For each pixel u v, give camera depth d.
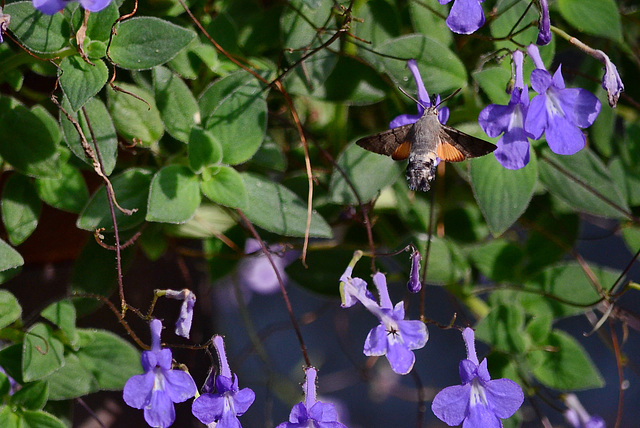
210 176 0.54
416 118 0.53
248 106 0.54
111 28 0.51
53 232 0.58
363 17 0.57
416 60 0.55
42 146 0.54
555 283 0.59
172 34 0.51
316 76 0.56
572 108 0.50
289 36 0.56
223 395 0.49
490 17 0.57
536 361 0.58
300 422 0.49
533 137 0.49
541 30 0.51
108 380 0.54
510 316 0.57
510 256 0.60
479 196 0.54
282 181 0.60
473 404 0.49
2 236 0.57
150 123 0.56
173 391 0.48
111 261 0.56
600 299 0.58
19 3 0.51
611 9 0.57
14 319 0.53
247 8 0.60
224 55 0.57
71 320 0.54
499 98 0.54
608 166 0.60
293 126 0.60
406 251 0.57
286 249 0.60
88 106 0.53
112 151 0.53
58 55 0.52
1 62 0.54
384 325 0.49
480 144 0.50
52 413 0.55
